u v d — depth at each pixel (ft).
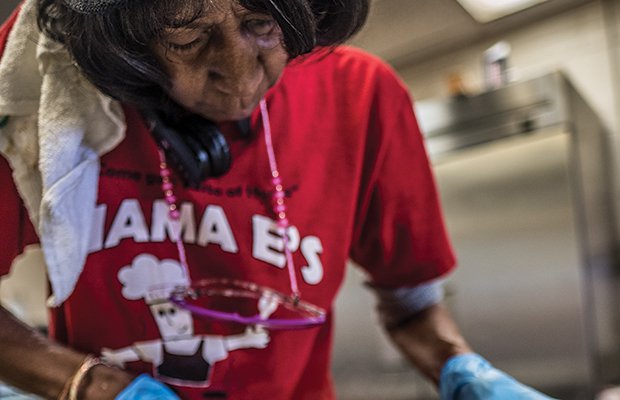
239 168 3.01
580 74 9.41
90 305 2.89
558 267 8.22
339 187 3.24
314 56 2.72
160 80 2.27
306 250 3.13
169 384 2.94
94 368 2.64
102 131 2.63
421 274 3.65
